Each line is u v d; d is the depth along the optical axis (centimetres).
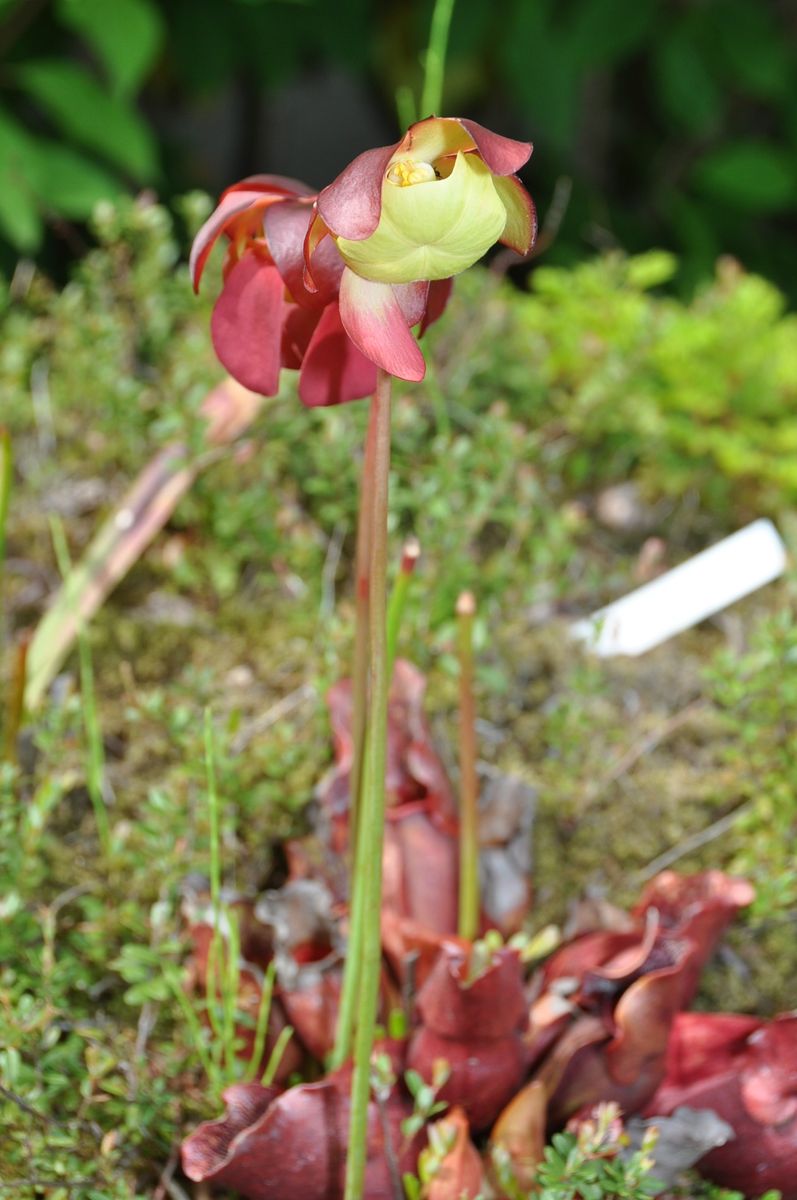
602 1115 97
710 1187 101
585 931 108
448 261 86
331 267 88
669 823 119
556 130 215
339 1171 98
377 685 91
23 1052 103
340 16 217
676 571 125
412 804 107
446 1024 98
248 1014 102
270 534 126
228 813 113
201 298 135
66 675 123
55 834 115
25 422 136
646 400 140
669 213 247
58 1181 99
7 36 188
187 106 257
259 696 123
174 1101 102
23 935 106
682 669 127
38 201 150
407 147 85
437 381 136
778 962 113
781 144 271
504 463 123
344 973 103
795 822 116
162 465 124
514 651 126
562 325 150
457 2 215
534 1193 97
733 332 148
